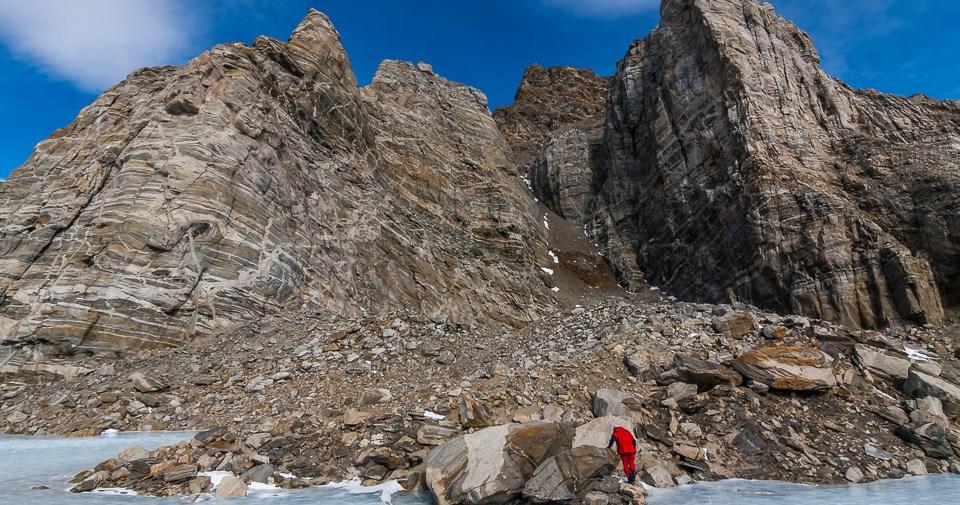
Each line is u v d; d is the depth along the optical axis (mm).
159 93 29891
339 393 16531
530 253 51000
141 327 21562
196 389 17719
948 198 32469
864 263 31703
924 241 32438
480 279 43281
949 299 30547
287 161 31719
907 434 13344
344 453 11578
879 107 43469
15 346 20062
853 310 30859
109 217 23719
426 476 9648
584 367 16328
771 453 12227
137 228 23359
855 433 13328
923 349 24672
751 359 15188
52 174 26500
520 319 43000
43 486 10023
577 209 65062
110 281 21938
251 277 25344
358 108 41656
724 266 39750
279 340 22062
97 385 18219
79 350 20406
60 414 16281
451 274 41000
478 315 40094
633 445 10273
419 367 19172
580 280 52844
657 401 13891
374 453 11148
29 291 21562
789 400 14344
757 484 10945
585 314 24219
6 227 23250
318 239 31016
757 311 20781
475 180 52781
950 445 12914
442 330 23219
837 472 11719
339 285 30250
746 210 37812
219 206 25719
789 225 35000
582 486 9445
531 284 47312
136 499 9477
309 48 38875
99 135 28422
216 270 24344
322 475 10867
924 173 34750
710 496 9961
